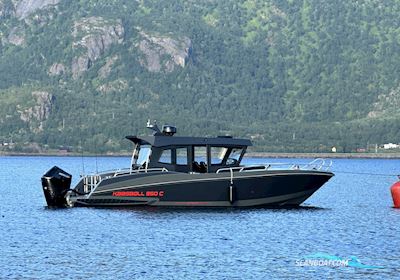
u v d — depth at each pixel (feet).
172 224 413.59
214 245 362.33
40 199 619.67
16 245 365.40
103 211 458.09
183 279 299.99
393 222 451.12
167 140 452.76
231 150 458.09
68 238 382.01
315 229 411.34
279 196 453.58
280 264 324.80
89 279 299.79
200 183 442.91
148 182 445.37
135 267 317.83
